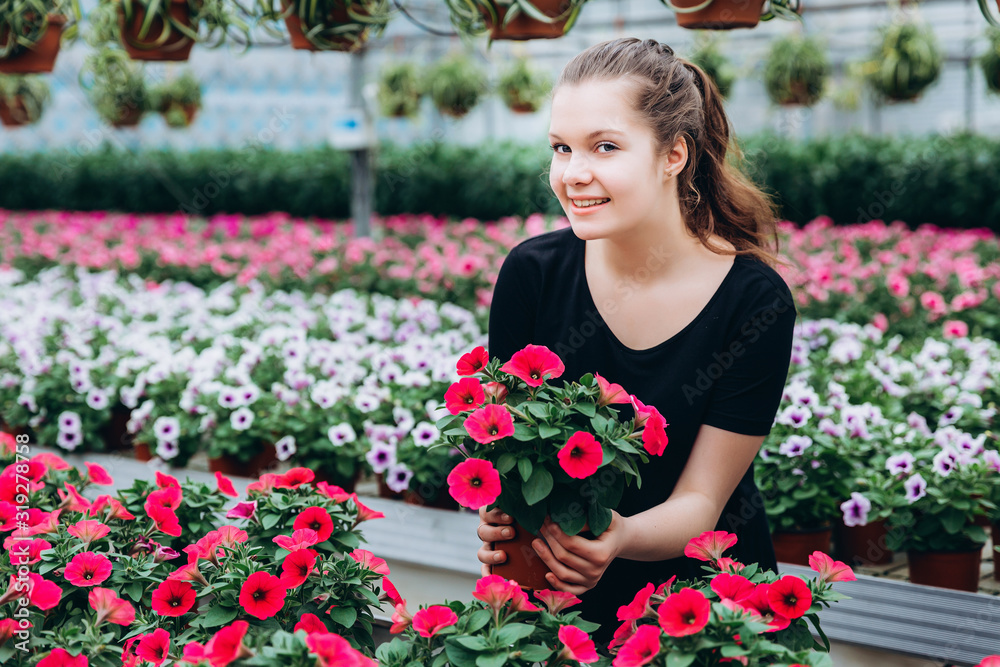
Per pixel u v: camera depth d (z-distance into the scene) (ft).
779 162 33.37
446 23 28.63
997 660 3.58
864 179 33.19
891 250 22.62
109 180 40.04
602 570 4.05
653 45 4.49
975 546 8.49
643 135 4.19
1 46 8.86
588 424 4.06
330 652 3.50
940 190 32.14
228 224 28.02
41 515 5.44
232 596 4.49
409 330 14.14
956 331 12.90
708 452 4.53
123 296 17.38
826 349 13.06
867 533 9.33
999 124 43.83
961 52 39.06
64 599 4.99
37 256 22.94
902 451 9.08
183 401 11.02
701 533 4.34
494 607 3.96
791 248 21.06
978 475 8.45
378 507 8.43
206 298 18.01
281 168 38.01
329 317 14.89
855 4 27.81
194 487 6.46
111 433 12.39
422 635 4.02
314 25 8.27
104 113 22.53
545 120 42.83
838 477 8.92
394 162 35.88
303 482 5.83
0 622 4.20
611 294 4.74
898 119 47.52
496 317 5.15
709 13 6.98
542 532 4.06
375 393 10.95
